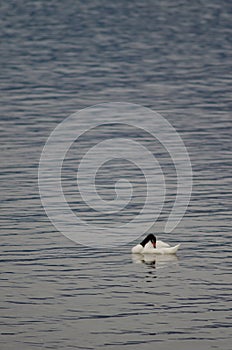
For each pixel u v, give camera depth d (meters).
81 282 36.81
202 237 41.91
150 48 96.31
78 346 31.47
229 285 36.38
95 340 31.89
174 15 120.25
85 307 34.44
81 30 108.44
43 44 98.69
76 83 78.62
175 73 82.94
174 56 91.69
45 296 35.44
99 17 119.12
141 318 33.59
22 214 44.97
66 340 31.88
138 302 34.91
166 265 38.62
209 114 66.62
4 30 108.31
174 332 32.53
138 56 91.94
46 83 78.56
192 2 131.75
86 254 39.97
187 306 34.53
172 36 103.81
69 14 121.75
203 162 54.12
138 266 38.56
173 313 33.97
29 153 56.16
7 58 90.69
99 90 75.69
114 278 37.25
